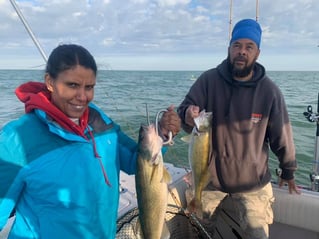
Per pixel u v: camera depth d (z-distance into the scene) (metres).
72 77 1.49
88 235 1.59
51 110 1.51
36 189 1.50
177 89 20.98
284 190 3.25
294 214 3.17
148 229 1.83
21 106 13.34
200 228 2.95
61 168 1.52
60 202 1.52
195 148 2.33
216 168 3.02
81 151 1.59
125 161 1.94
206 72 3.11
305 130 9.13
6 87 21.16
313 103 14.48
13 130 1.49
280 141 2.95
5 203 1.46
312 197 3.11
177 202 2.98
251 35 2.79
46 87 1.64
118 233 2.26
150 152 1.77
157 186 1.79
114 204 1.76
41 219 1.51
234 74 2.86
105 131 1.76
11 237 1.55
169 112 1.82
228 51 2.97
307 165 6.55
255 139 2.92
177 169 3.63
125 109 10.34
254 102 2.87
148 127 1.81
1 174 1.43
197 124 2.32
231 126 2.91
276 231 3.34
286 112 2.98
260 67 2.98
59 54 1.51
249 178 2.94
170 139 1.81
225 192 3.04
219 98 2.95
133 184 3.13
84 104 1.57
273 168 6.35
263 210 2.93
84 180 1.58
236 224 3.16
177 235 2.88
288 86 27.78
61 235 1.52
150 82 28.72
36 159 1.48
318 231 3.07
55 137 1.54
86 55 1.55
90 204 1.59
